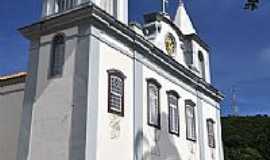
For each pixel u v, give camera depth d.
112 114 16.67
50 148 15.80
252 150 46.38
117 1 19.05
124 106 17.66
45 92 16.88
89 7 16.42
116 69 17.53
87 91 15.48
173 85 22.41
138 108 18.62
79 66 16.16
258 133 50.00
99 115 15.81
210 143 26.02
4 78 21.52
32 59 17.94
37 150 16.17
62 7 18.19
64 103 16.08
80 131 15.09
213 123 27.08
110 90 16.81
